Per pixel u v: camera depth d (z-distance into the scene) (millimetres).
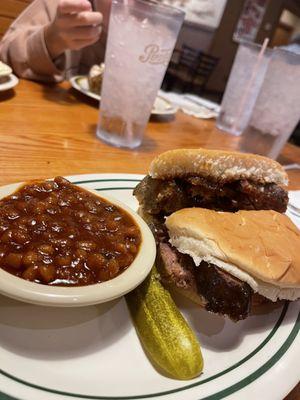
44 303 150
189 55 1132
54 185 217
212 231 202
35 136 327
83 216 196
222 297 192
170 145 406
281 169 268
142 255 192
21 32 493
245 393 157
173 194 247
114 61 331
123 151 357
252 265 191
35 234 177
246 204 258
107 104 348
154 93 348
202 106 620
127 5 307
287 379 168
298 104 403
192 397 150
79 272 167
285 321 207
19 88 433
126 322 186
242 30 1698
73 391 142
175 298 213
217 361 175
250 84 491
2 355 146
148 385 154
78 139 351
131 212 222
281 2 1749
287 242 215
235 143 480
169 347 164
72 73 604
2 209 182
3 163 268
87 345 166
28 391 135
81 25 434
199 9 1496
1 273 152
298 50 410
